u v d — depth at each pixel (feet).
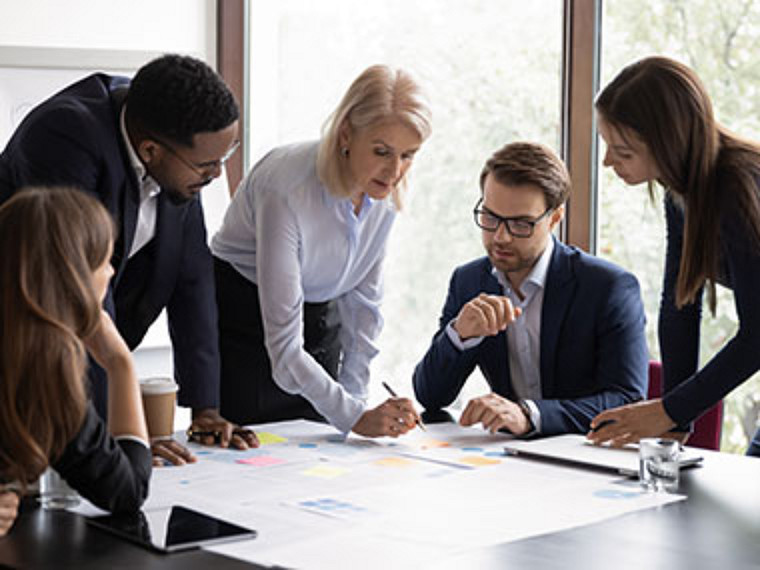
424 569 4.33
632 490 5.70
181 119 6.14
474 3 11.54
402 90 7.04
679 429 7.00
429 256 12.17
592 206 10.89
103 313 5.56
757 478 6.00
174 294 7.45
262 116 12.42
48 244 4.73
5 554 4.54
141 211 6.97
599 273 7.95
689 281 6.98
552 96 11.05
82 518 5.08
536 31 11.13
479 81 11.58
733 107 10.00
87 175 6.30
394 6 12.05
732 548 4.65
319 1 12.37
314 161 7.45
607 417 6.83
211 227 11.98
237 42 12.25
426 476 5.99
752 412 10.00
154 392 6.45
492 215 7.86
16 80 11.35
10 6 11.35
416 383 8.27
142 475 5.19
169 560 4.45
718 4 10.01
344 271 7.96
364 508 5.28
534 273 8.00
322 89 12.50
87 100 6.53
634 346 7.84
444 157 11.92
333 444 6.89
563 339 7.97
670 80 6.80
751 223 6.63
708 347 10.20
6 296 4.66
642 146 6.89
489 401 7.23
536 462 6.39
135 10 11.83
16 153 6.44
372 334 8.42
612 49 10.69
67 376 4.66
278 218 7.35
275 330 7.30
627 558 4.49
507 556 4.50
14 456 4.65
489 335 7.91
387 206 7.89
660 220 10.46
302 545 4.66
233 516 5.13
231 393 8.36
